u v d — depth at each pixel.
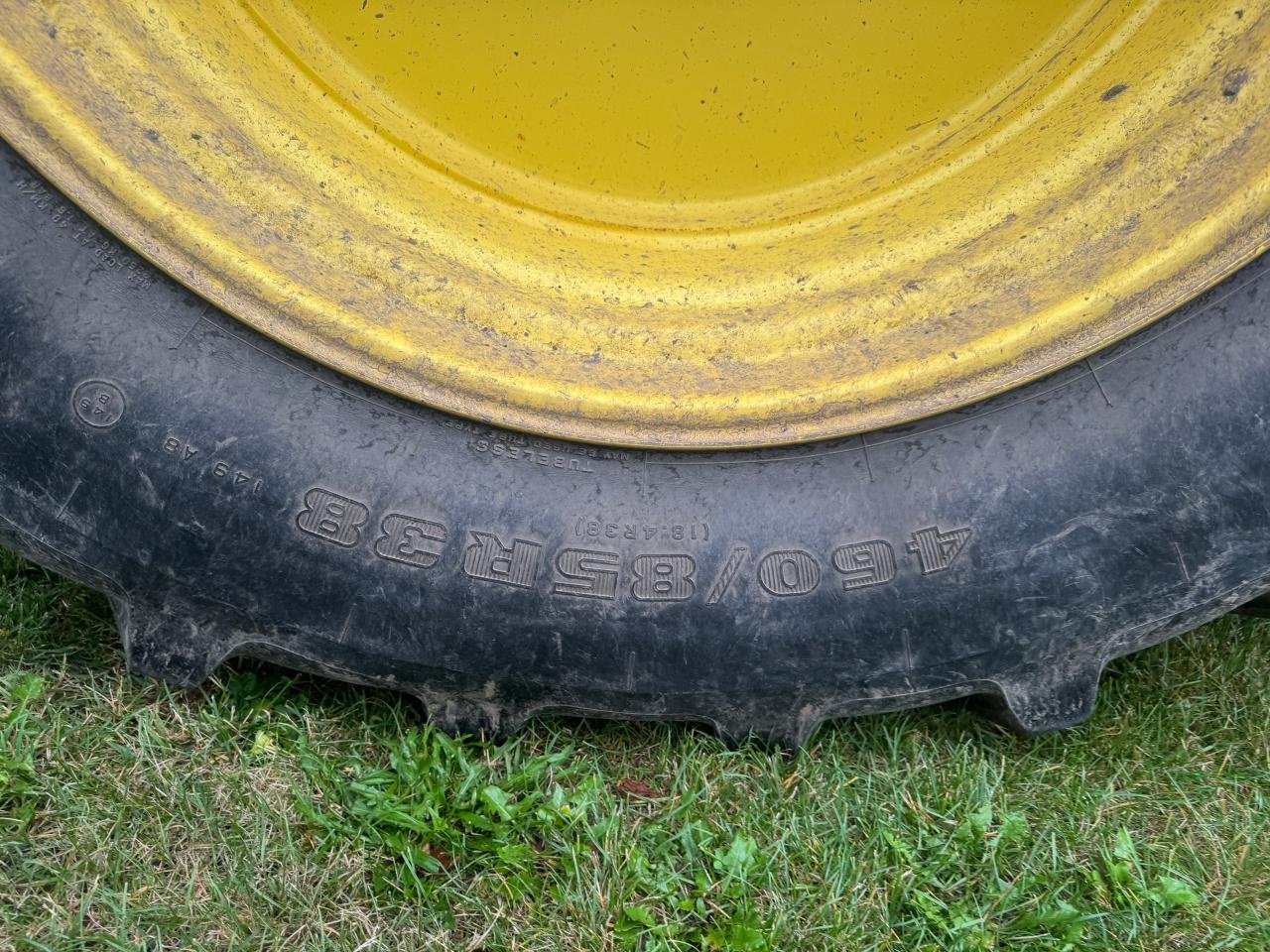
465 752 0.97
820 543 0.91
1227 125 0.84
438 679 0.93
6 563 1.01
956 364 0.87
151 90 0.80
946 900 0.94
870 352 0.88
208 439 0.85
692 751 0.99
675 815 0.96
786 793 0.98
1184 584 0.92
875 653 0.93
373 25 0.85
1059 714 0.96
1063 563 0.91
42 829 0.89
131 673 0.96
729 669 0.92
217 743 0.95
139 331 0.84
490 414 0.87
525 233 0.92
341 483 0.87
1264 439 0.89
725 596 0.91
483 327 0.87
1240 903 0.95
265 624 0.90
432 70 0.87
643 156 0.92
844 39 0.87
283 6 0.85
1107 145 0.87
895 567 0.91
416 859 0.91
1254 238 0.84
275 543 0.87
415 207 0.88
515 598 0.90
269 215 0.83
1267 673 1.08
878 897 0.94
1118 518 0.90
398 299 0.86
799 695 0.94
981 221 0.89
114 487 0.85
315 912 0.89
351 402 0.87
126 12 0.79
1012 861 0.96
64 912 0.85
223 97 0.83
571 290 0.90
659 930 0.89
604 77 0.88
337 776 0.94
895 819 0.98
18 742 0.91
